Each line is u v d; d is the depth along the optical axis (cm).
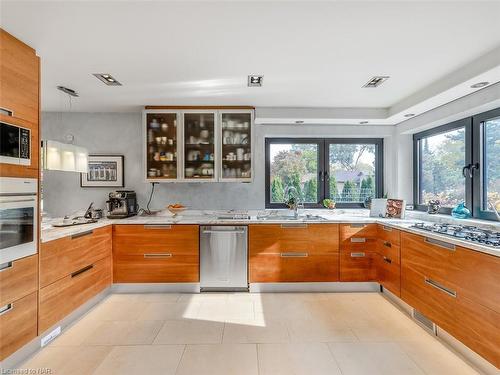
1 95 181
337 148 420
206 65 241
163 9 166
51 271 225
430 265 237
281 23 180
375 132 404
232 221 332
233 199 398
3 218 180
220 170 364
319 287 335
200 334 237
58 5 162
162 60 231
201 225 332
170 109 359
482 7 164
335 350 214
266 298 314
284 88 295
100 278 301
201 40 201
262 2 160
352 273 335
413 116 355
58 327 237
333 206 402
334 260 334
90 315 272
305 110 363
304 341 226
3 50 183
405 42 203
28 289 201
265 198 408
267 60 231
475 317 191
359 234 335
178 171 361
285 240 333
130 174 394
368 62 234
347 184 420
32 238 204
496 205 274
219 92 309
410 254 266
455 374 187
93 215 352
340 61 233
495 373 180
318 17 174
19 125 194
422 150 383
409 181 397
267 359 203
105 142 392
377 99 331
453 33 191
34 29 185
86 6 163
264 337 232
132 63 237
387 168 411
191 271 330
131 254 329
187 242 330
